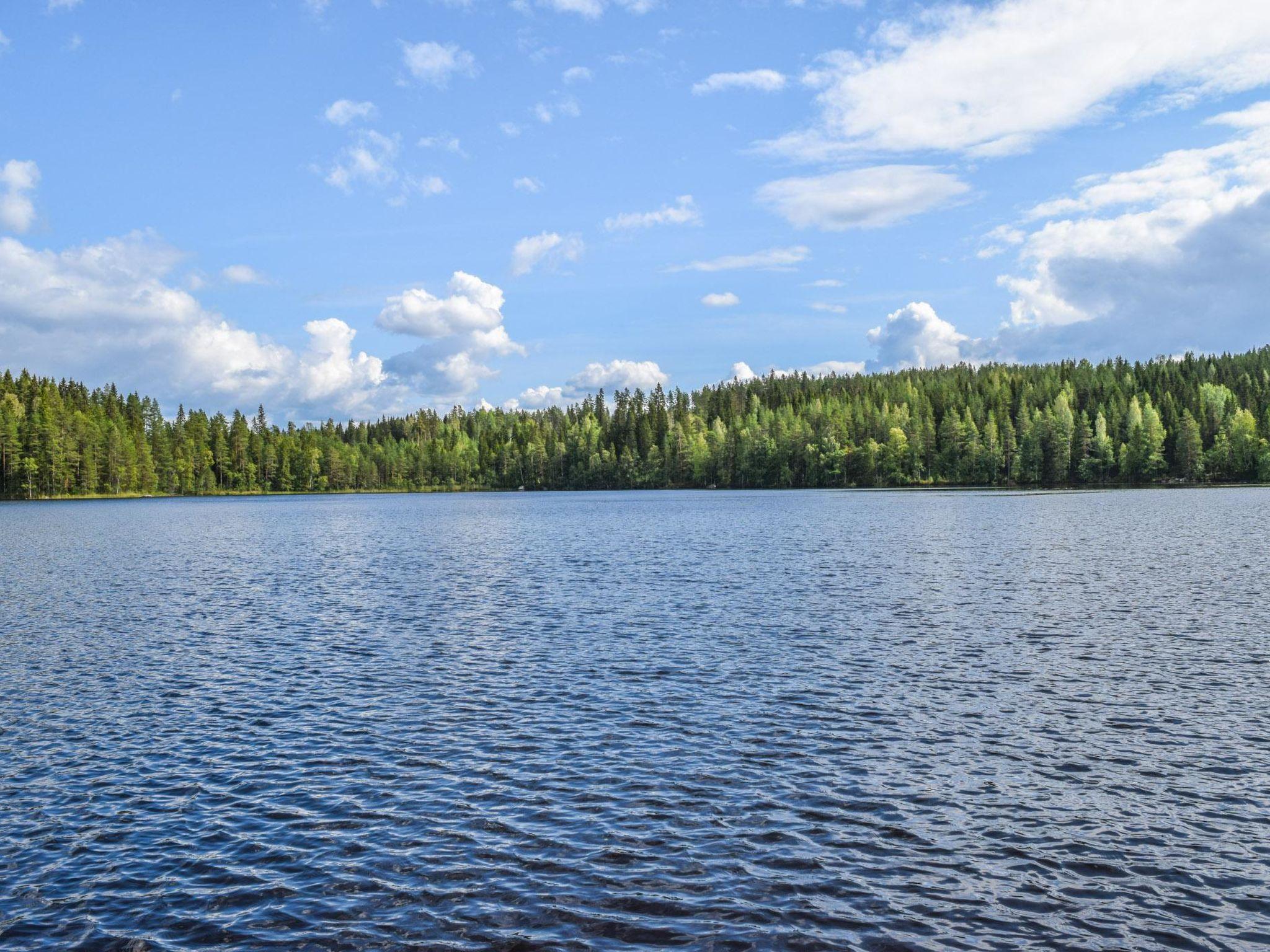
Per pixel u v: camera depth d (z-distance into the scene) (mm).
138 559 59562
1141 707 20453
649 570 48594
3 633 31688
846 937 11461
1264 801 15156
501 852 13922
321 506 159500
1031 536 63688
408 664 26344
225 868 13562
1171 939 11297
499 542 70000
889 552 55062
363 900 12570
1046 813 14914
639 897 12508
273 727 20266
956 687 22500
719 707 21250
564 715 20859
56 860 13867
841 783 16344
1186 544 55906
